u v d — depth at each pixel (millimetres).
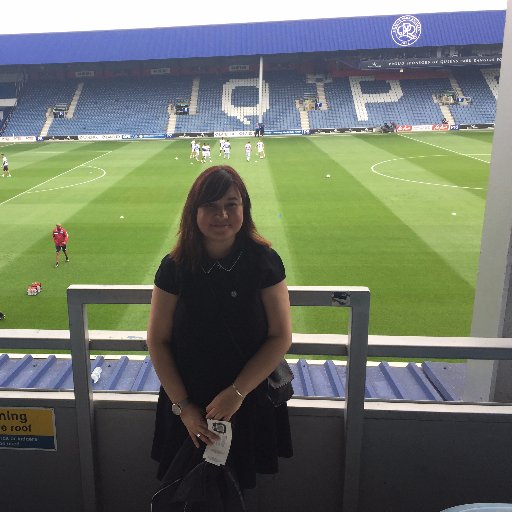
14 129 52594
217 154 35250
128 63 58375
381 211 17391
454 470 2295
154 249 13695
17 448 2340
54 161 33000
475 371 3412
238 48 52156
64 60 52656
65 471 2361
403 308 9727
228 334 1729
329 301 2021
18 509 2438
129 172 27516
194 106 54875
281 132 50344
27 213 18125
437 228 15180
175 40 52156
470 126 50375
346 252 13164
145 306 9570
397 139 42656
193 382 1809
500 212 3025
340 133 50062
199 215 1621
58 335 2184
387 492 2342
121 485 2377
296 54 56812
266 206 18516
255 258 1694
